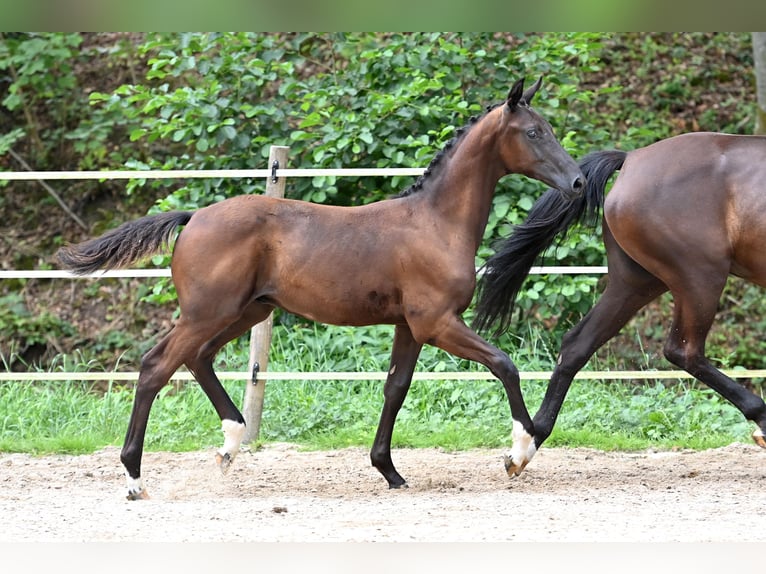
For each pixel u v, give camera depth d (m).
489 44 12.86
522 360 11.73
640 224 8.04
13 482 8.54
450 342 7.70
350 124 12.05
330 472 8.92
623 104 16.03
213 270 7.66
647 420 10.49
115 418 10.95
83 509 7.20
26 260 15.30
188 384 11.59
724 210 7.94
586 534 6.17
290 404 10.94
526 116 7.77
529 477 8.49
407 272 7.70
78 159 16.22
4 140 15.50
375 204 7.98
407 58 12.52
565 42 12.62
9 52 15.73
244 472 8.97
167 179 12.77
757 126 14.31
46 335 14.35
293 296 7.85
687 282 8.01
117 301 14.76
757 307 14.02
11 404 11.23
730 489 7.76
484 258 11.60
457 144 7.90
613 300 8.59
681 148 8.12
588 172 8.54
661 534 6.16
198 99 12.33
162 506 7.26
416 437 10.16
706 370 8.18
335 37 13.02
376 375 10.21
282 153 10.40
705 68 16.72
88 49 16.81
